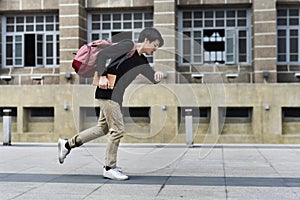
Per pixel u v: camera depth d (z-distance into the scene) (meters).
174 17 20.41
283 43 21.08
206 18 21.50
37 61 22.34
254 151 13.50
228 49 21.33
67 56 20.72
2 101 19.27
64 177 8.05
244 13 21.39
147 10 21.61
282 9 21.08
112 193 6.63
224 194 6.58
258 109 18.12
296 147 15.23
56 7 21.73
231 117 18.62
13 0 21.94
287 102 18.02
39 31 22.41
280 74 20.81
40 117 19.53
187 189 6.94
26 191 6.79
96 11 21.83
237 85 18.20
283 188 7.02
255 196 6.44
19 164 9.91
